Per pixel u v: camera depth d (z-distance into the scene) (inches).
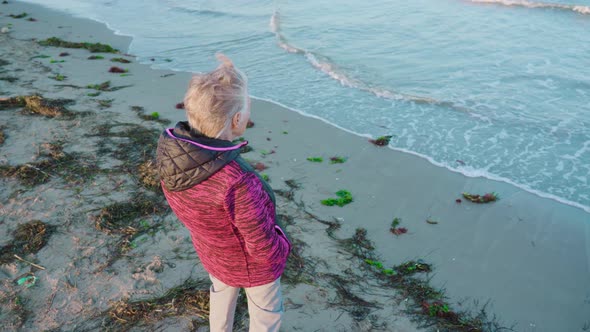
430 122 275.9
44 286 131.1
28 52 402.6
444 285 147.4
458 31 460.4
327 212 183.8
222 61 67.4
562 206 192.5
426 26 481.1
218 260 75.9
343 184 206.4
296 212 181.2
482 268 156.5
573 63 366.0
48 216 163.2
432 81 339.9
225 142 63.7
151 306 124.3
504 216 185.8
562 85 325.4
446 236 173.0
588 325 133.6
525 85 327.6
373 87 331.0
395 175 216.1
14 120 246.2
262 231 64.5
